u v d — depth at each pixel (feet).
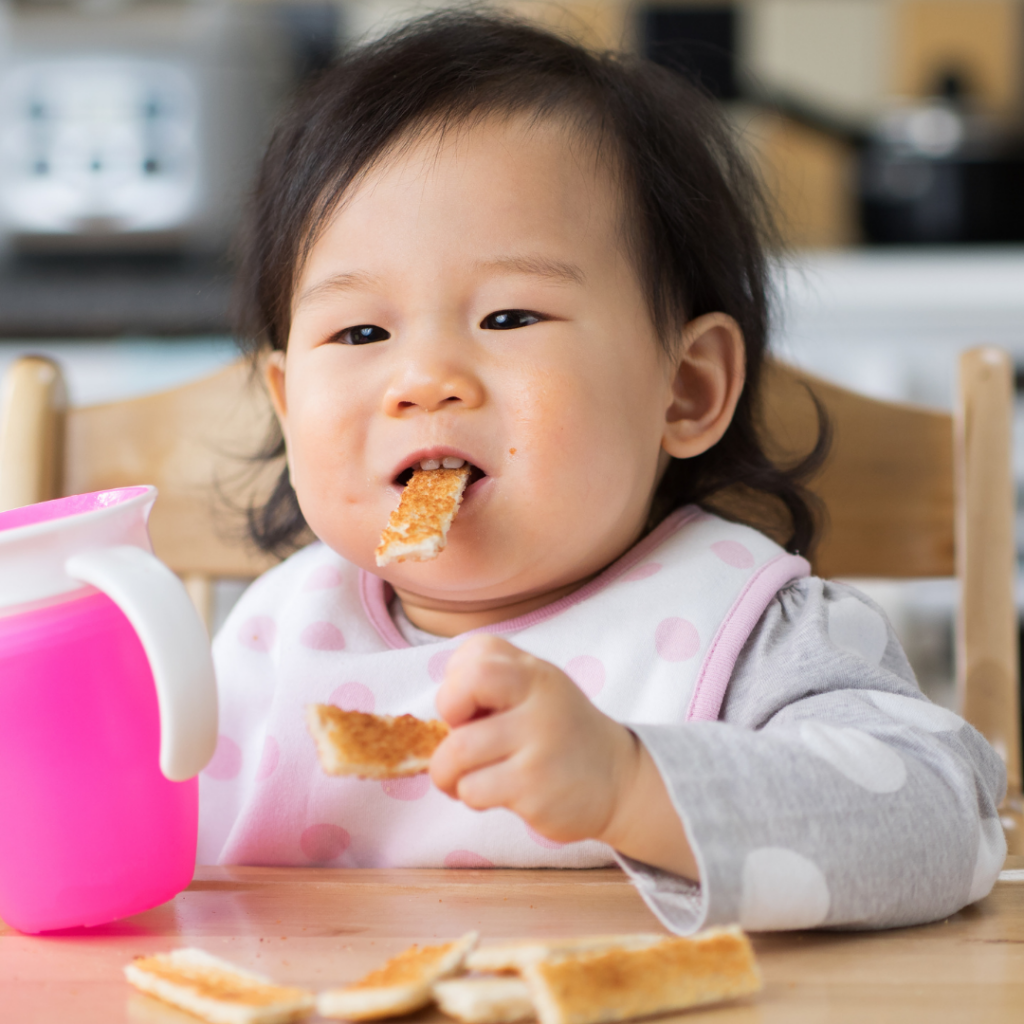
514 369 2.34
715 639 2.48
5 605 1.64
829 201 9.50
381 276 2.41
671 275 2.68
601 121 2.59
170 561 3.56
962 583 3.28
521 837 2.46
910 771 1.85
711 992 1.42
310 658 2.73
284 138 2.81
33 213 7.87
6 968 1.59
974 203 9.32
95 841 1.69
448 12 3.19
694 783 1.69
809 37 10.59
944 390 7.48
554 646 2.57
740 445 3.05
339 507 2.46
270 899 1.88
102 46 7.84
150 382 6.98
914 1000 1.44
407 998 1.38
